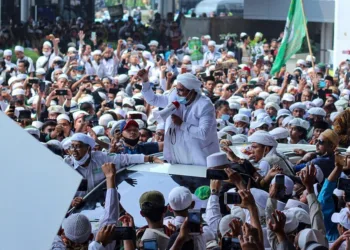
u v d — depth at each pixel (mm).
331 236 7555
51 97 15094
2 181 3498
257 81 21047
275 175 7062
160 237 6465
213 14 42375
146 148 9742
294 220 6379
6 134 3531
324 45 34625
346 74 22234
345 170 8445
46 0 43438
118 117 13906
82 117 12086
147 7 64062
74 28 36188
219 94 17750
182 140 8781
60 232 6332
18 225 3480
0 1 38438
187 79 8781
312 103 16234
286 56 21516
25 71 22391
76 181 3549
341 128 11875
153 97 9633
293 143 11766
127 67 23828
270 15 36094
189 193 6719
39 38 35750
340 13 26453
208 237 6633
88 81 18578
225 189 7598
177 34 37594
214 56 28562
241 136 11336
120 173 8180
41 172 3535
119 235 5875
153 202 6559
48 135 11844
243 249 5359
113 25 37875
